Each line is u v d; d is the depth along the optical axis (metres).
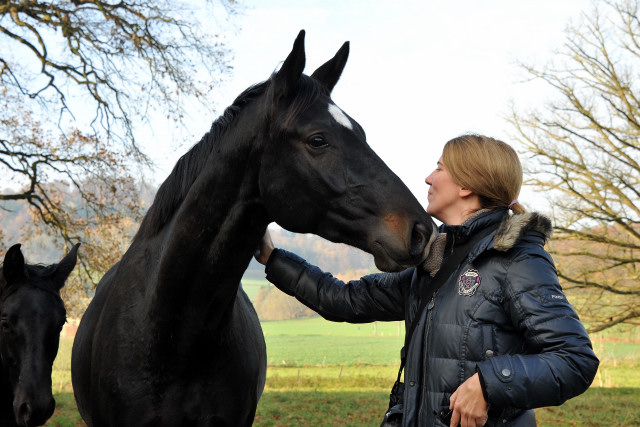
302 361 27.86
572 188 12.09
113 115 12.15
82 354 2.56
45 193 12.43
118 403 2.18
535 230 1.66
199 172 2.13
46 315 3.16
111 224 12.29
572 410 11.77
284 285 2.39
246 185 1.99
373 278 2.24
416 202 1.79
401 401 1.83
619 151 11.90
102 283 2.88
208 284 2.08
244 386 2.33
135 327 2.19
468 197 1.85
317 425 10.28
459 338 1.62
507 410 1.59
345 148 1.85
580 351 1.46
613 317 12.38
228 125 2.06
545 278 1.56
